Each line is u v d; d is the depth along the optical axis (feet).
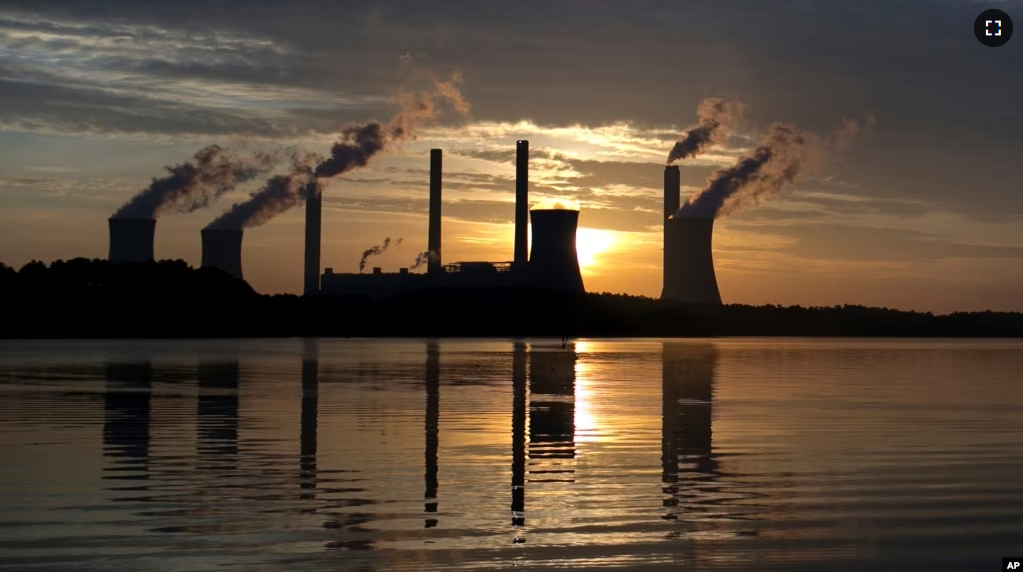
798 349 593.01
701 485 89.10
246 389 203.10
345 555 64.54
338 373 269.64
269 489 85.81
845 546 67.51
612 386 224.12
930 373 293.02
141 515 75.25
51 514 75.46
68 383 218.79
